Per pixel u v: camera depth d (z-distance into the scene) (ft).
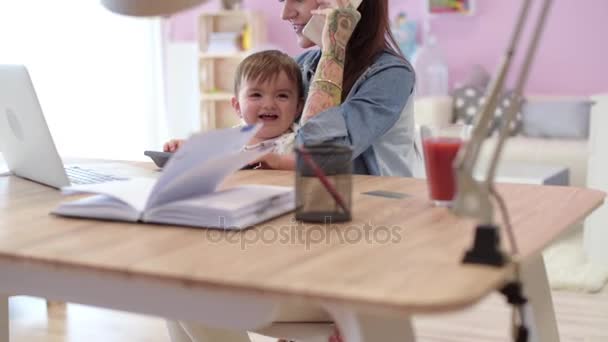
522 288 3.35
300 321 4.87
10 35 14.94
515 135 18.12
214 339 5.85
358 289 2.92
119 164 6.61
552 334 5.37
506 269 3.19
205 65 20.86
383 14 6.44
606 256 11.62
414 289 2.91
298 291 2.94
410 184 5.37
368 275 3.10
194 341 5.89
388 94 6.22
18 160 5.63
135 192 4.34
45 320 9.38
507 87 19.21
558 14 18.88
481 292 2.90
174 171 4.04
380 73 6.28
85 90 16.84
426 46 19.70
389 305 2.79
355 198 4.83
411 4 20.12
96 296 3.58
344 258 3.37
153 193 4.10
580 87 18.92
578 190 5.13
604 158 12.04
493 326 9.12
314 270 3.19
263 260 3.36
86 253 3.50
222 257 3.41
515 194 4.98
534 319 5.17
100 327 9.15
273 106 7.00
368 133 6.07
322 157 4.10
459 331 8.97
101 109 17.34
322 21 6.46
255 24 20.67
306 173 4.11
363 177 5.70
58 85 16.10
